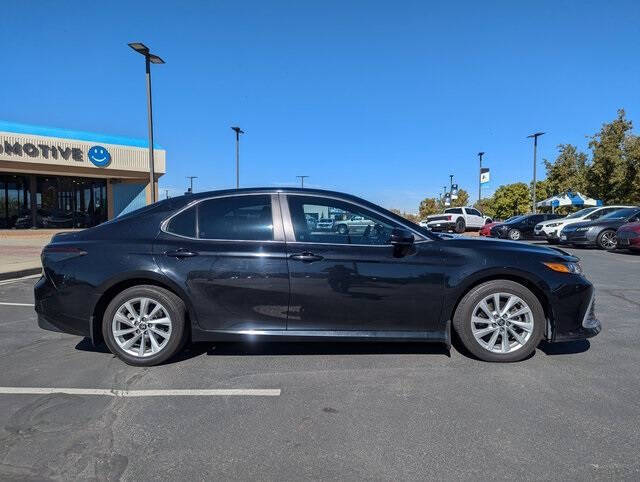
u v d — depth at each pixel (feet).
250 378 14.37
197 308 15.19
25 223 89.92
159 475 9.41
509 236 80.33
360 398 12.91
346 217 15.67
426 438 10.76
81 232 16.17
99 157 89.92
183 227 15.74
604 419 11.60
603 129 100.27
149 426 11.39
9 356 16.48
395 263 15.16
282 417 11.83
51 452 10.21
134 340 15.39
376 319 15.25
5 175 87.66
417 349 16.94
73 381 14.16
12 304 25.85
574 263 15.69
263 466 9.71
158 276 15.11
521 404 12.46
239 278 15.12
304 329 15.26
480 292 15.25
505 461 9.82
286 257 15.15
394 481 9.18
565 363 15.46
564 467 9.60
